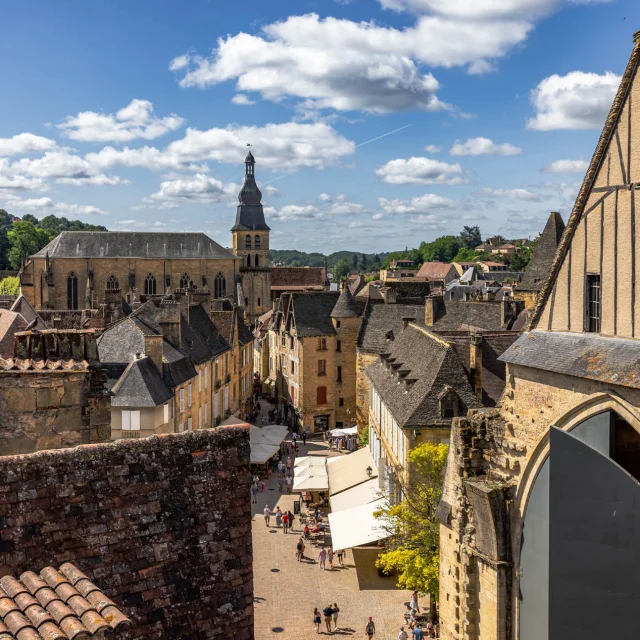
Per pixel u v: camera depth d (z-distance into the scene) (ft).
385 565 126.21
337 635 110.11
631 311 53.62
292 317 270.46
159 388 153.17
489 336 148.46
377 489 156.87
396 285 305.73
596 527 51.57
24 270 435.12
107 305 259.39
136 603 33.01
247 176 518.37
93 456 34.19
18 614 27.40
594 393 53.98
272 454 200.64
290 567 139.74
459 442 71.46
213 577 35.32
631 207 53.72
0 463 31.89
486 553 66.90
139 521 34.30
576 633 53.31
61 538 32.14
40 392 50.39
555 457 54.70
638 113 53.16
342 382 263.49
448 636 76.48
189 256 453.17
